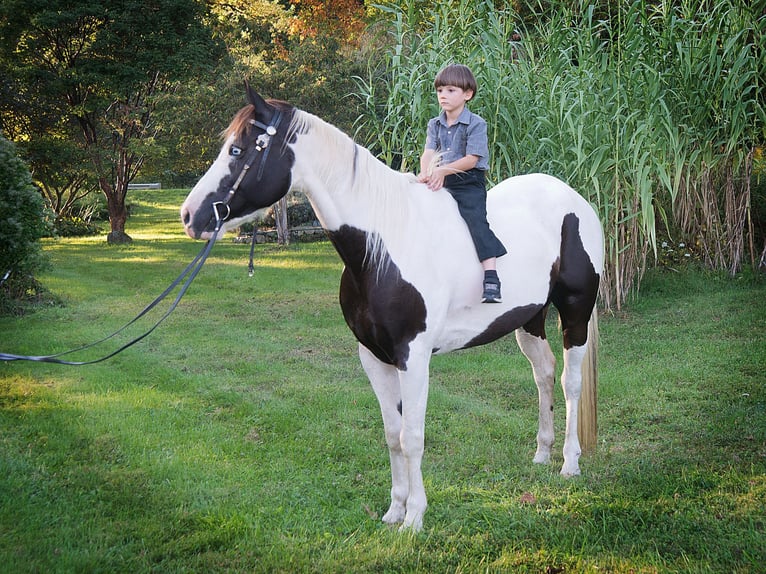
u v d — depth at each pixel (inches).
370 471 152.9
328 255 544.7
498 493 138.7
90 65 681.0
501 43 256.2
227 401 203.6
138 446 165.6
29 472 149.2
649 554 110.3
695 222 337.7
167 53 707.4
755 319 264.8
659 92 274.4
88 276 464.4
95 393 210.5
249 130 108.1
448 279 119.0
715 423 169.3
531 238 133.9
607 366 224.1
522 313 132.3
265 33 784.3
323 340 281.0
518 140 253.9
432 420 185.0
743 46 285.0
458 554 115.0
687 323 269.4
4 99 689.0
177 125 623.8
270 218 711.1
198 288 404.8
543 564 110.3
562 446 166.7
